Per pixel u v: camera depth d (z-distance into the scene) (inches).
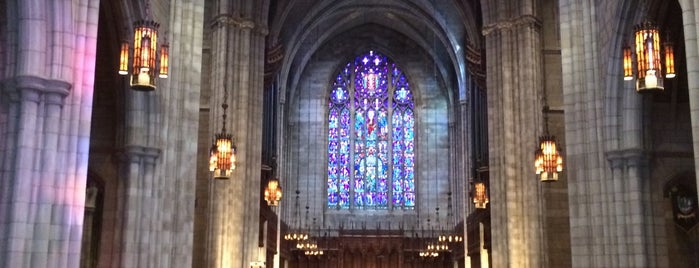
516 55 1407.5
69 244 607.2
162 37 885.8
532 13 1395.2
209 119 1360.7
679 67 909.2
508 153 1368.1
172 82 888.9
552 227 1321.4
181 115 900.6
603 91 893.2
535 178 1326.3
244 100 1389.0
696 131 613.6
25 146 598.9
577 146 909.8
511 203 1343.5
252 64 1457.9
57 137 613.6
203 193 1339.8
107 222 849.5
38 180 601.0
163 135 866.8
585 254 880.3
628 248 855.1
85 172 625.0
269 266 1845.5
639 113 873.5
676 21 878.4
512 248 1320.1
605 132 884.6
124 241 820.0
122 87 862.5
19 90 611.2
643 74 701.9
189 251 890.7
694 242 892.0
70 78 627.2
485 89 1675.7
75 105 627.5
